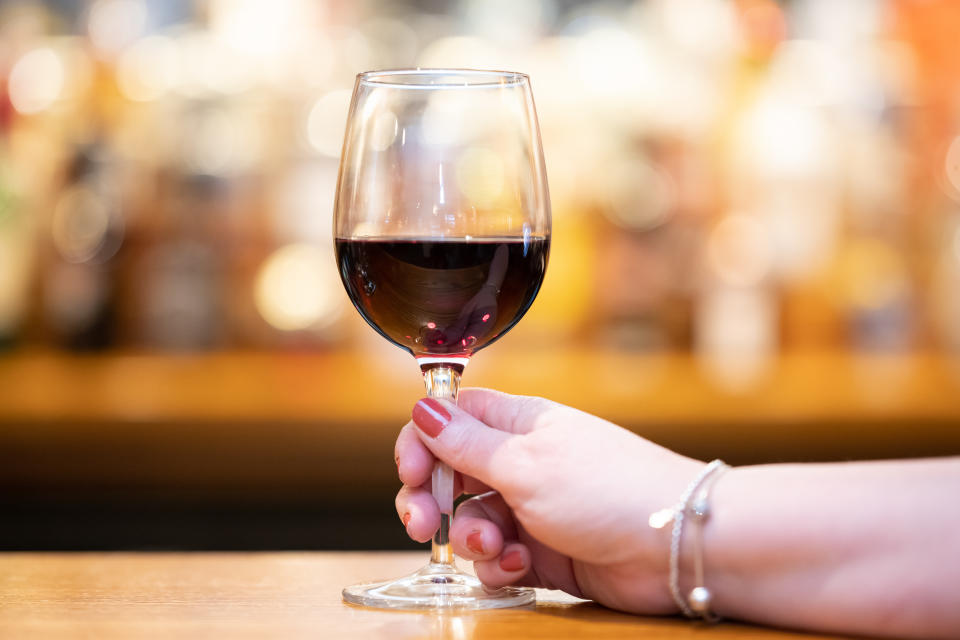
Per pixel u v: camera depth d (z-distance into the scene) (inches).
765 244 109.4
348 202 36.4
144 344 108.2
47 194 107.6
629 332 108.3
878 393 95.7
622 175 108.5
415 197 35.4
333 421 91.7
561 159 108.6
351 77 109.4
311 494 94.9
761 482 31.3
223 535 94.5
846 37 111.3
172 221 107.1
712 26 110.4
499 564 35.3
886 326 108.7
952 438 94.9
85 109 107.6
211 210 106.5
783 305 110.1
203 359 105.4
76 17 109.7
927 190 110.0
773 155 109.3
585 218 108.5
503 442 33.6
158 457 92.6
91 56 107.8
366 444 92.7
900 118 110.2
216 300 107.6
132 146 107.3
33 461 92.1
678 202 108.7
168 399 91.7
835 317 109.9
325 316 107.5
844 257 109.4
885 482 30.1
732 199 109.7
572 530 32.4
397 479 94.2
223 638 30.2
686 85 109.4
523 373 99.0
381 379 98.1
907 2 111.1
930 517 29.2
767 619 31.0
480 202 35.4
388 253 35.4
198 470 93.2
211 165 106.5
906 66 110.8
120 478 93.4
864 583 29.4
